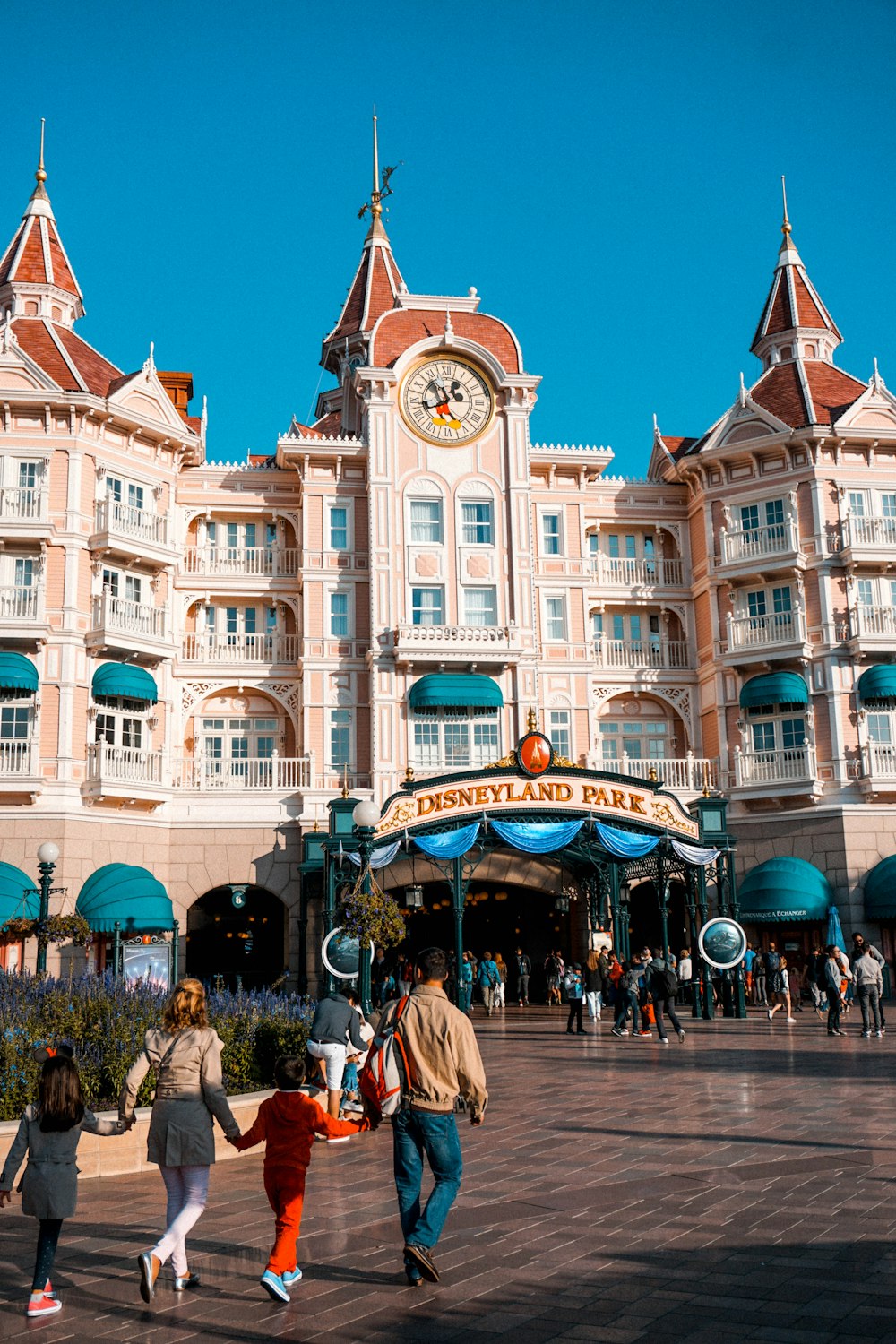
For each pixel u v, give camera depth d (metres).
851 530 43.72
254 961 43.38
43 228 45.47
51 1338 7.87
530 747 30.59
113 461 41.25
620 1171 12.55
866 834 41.59
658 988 26.92
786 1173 12.12
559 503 46.69
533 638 43.84
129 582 41.53
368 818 23.03
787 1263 8.97
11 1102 14.37
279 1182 8.83
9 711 38.31
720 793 43.56
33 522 38.62
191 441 43.31
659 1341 7.45
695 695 47.06
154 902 35.72
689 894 36.62
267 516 45.44
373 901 23.69
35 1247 10.32
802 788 41.88
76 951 36.25
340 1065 16.11
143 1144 14.23
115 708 39.91
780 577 44.75
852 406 44.72
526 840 30.55
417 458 44.59
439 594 43.88
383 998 33.41
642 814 31.30
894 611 43.56
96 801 38.25
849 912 40.94
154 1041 9.29
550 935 47.06
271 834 40.84
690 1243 9.62
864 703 42.94
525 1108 17.44
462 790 30.30
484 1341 7.55
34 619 38.09
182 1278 8.88
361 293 60.03
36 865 36.97
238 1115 15.18
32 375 39.69
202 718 43.94
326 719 43.00
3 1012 16.00
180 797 40.66
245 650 44.31
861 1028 28.84
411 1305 8.31
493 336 46.38
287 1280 8.70
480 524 44.69
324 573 44.00
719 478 46.31
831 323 49.47
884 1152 13.02
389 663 42.75
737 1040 26.55
